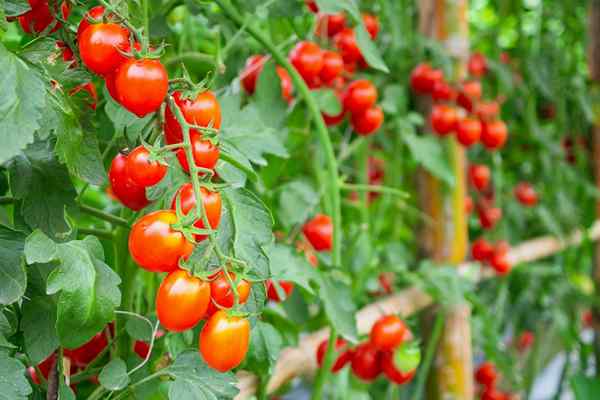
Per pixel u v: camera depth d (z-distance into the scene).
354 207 1.64
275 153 1.01
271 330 1.01
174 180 0.85
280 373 1.19
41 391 0.88
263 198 1.27
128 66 0.78
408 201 2.05
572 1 2.38
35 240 0.77
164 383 0.95
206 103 0.81
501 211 2.20
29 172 0.82
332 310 1.07
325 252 1.28
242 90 1.22
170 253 0.76
